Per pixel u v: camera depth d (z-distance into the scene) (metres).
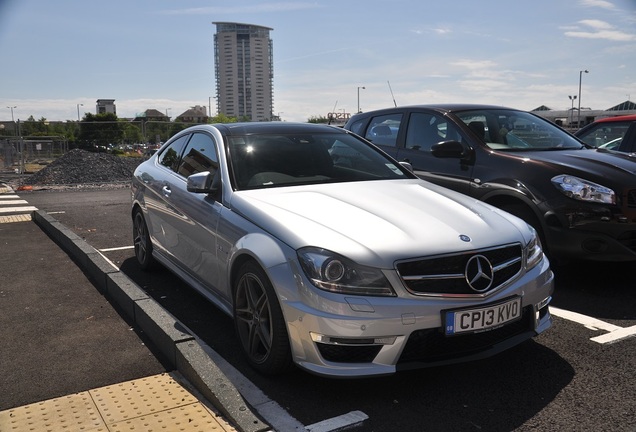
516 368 3.56
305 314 3.08
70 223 9.60
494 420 2.96
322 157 4.64
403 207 3.69
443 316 3.07
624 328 4.20
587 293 5.02
